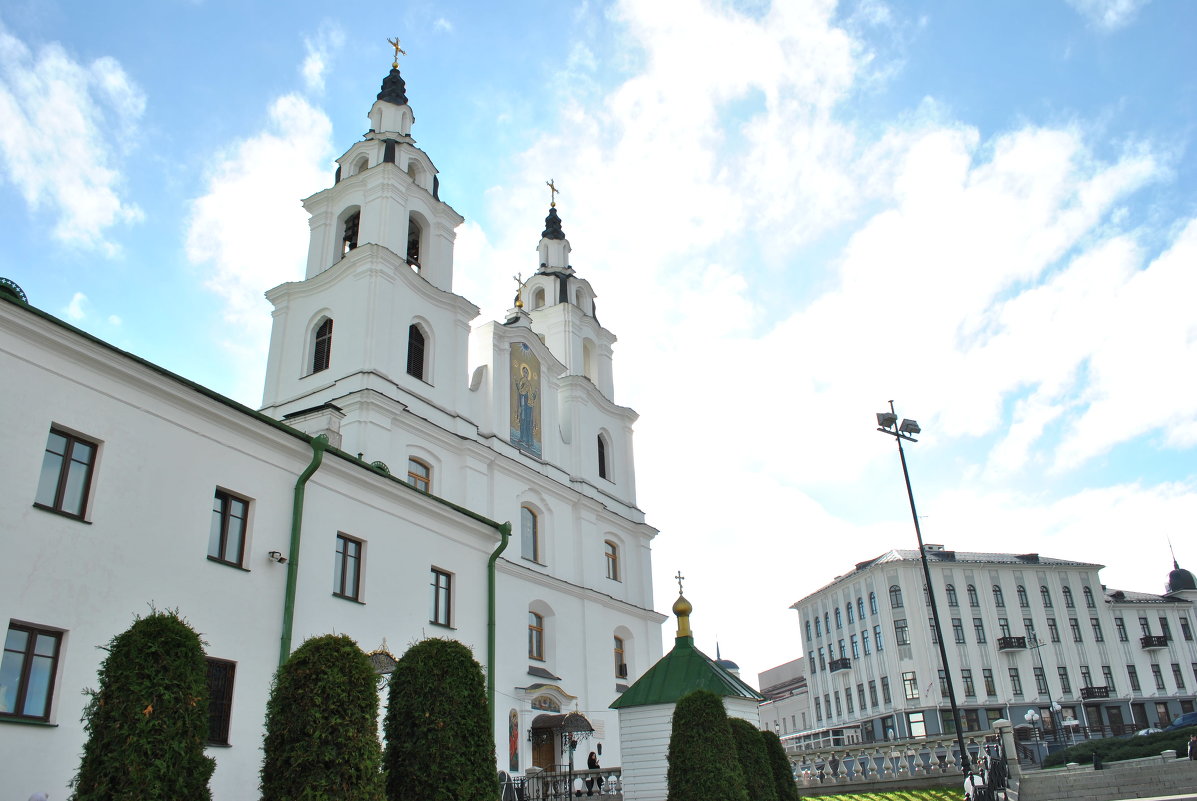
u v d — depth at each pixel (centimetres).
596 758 3572
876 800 2561
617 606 4156
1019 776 2595
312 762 1203
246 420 1811
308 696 1237
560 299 5003
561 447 4316
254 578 1781
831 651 7575
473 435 3681
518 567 3531
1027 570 7131
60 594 1417
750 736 1931
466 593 2391
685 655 2312
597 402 4709
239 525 1795
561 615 3750
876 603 7019
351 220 4019
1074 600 7156
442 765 1385
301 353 3588
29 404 1434
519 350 4159
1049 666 6825
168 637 1138
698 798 1706
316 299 3684
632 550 4538
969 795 2267
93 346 1531
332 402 3234
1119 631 7225
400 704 1437
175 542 1631
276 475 1889
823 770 2867
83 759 1070
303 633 1859
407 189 3934
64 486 1477
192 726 1123
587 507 4194
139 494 1585
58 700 1374
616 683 3978
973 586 6950
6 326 1419
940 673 6588
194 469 1702
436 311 3784
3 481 1373
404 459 3284
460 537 2420
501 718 3178
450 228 4094
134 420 1606
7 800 1274
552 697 3403
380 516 2150
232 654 1692
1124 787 2461
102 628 1469
